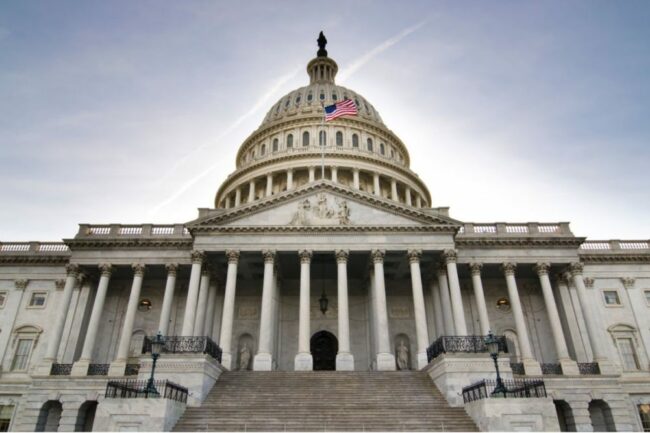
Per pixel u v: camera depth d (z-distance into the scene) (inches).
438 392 1181.1
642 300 1817.2
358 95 3314.5
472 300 1888.5
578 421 1450.5
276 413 1025.5
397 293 1935.3
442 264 1700.3
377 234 1654.8
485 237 1766.7
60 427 1412.4
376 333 1569.9
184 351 1235.2
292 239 1641.2
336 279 1963.6
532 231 1836.9
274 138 2979.8
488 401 903.7
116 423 879.7
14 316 1798.7
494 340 1022.4
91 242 1753.2
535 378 1469.0
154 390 968.3
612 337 1758.1
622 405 1481.3
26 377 1683.1
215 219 1668.3
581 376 1510.8
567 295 1796.3
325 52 3789.4
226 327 1518.2
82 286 1808.6
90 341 1622.8
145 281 1918.1
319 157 2659.9
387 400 1119.0
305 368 1435.8
